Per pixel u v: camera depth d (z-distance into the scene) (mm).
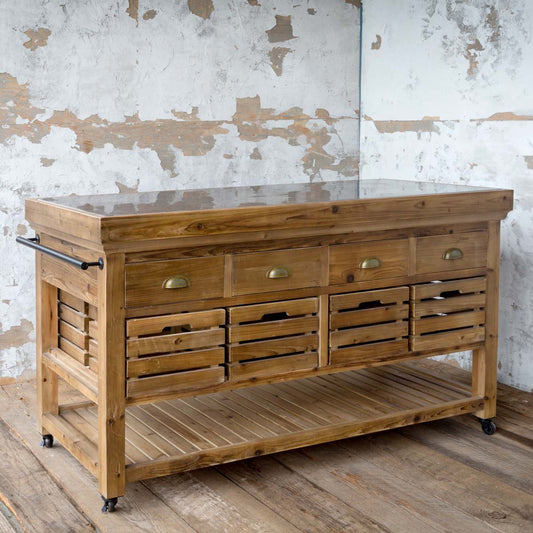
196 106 4773
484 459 3371
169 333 3227
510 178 4316
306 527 2770
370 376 4184
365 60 5266
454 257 3506
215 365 3043
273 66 4996
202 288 2957
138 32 4543
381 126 5180
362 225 3227
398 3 4941
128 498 2996
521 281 4305
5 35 4199
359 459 3375
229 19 4805
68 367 3260
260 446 3170
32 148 4352
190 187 4824
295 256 3137
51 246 3260
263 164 5051
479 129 4473
